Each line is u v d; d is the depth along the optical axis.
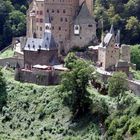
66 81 186.75
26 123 188.75
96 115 180.25
